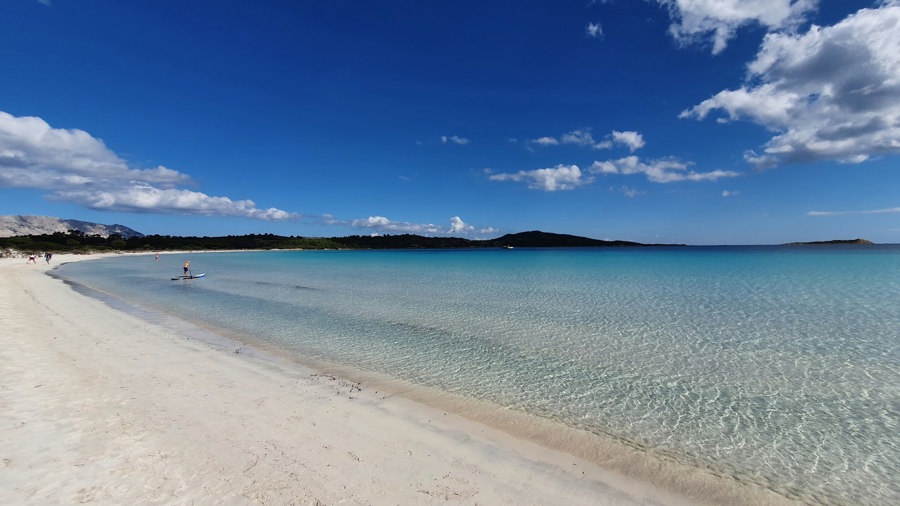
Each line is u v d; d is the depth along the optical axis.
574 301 19.77
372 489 4.61
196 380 8.08
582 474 5.27
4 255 68.06
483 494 4.67
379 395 7.79
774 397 7.94
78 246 101.50
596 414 7.16
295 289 25.39
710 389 8.35
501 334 12.95
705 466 5.57
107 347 10.26
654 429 6.63
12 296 18.59
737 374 9.23
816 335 12.73
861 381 8.74
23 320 13.03
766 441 6.27
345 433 6.04
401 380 8.73
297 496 4.38
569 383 8.66
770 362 10.08
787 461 5.72
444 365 9.81
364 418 6.64
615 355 10.69
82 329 12.27
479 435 6.24
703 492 4.98
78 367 8.45
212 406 6.78
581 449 5.93
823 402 7.69
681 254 84.56
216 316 15.90
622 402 7.69
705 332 13.20
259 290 24.88
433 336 12.70
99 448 5.20
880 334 12.80
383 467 5.12
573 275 34.84
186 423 6.07
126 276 34.84
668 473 5.38
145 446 5.31
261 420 6.32
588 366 9.80
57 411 6.25
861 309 17.12
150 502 4.16
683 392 8.19
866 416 7.09
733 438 6.35
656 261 56.94
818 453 5.93
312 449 5.47
